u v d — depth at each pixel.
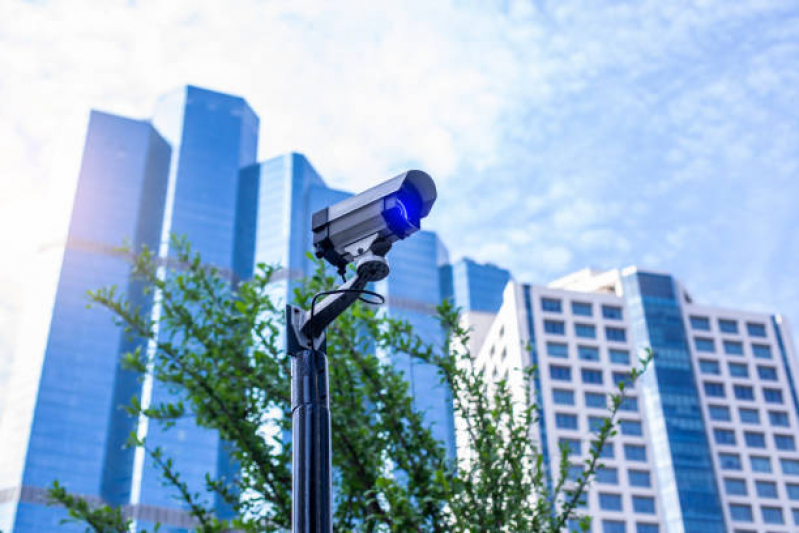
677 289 120.25
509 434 12.12
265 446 11.36
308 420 5.36
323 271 12.34
